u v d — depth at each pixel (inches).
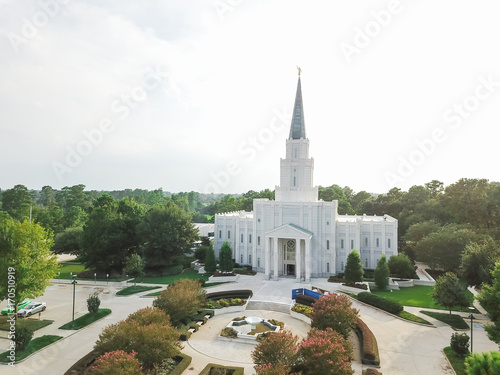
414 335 1615.4
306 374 1055.0
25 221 1776.6
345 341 1210.6
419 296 2282.2
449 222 3540.8
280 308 2050.9
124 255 3117.6
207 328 1710.1
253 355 1141.7
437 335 1615.4
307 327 1727.4
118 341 1143.6
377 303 2027.6
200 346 1492.4
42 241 1777.8
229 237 3385.8
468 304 1772.9
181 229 3238.2
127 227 3289.9
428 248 2819.9
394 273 2723.9
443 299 1808.6
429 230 3169.3
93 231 3041.3
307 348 1075.9
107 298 2263.8
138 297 2284.7
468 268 2012.8
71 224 4463.6
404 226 3801.7
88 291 2456.9
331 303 1459.2
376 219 3472.0
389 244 2999.5
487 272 1902.1
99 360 1002.7
